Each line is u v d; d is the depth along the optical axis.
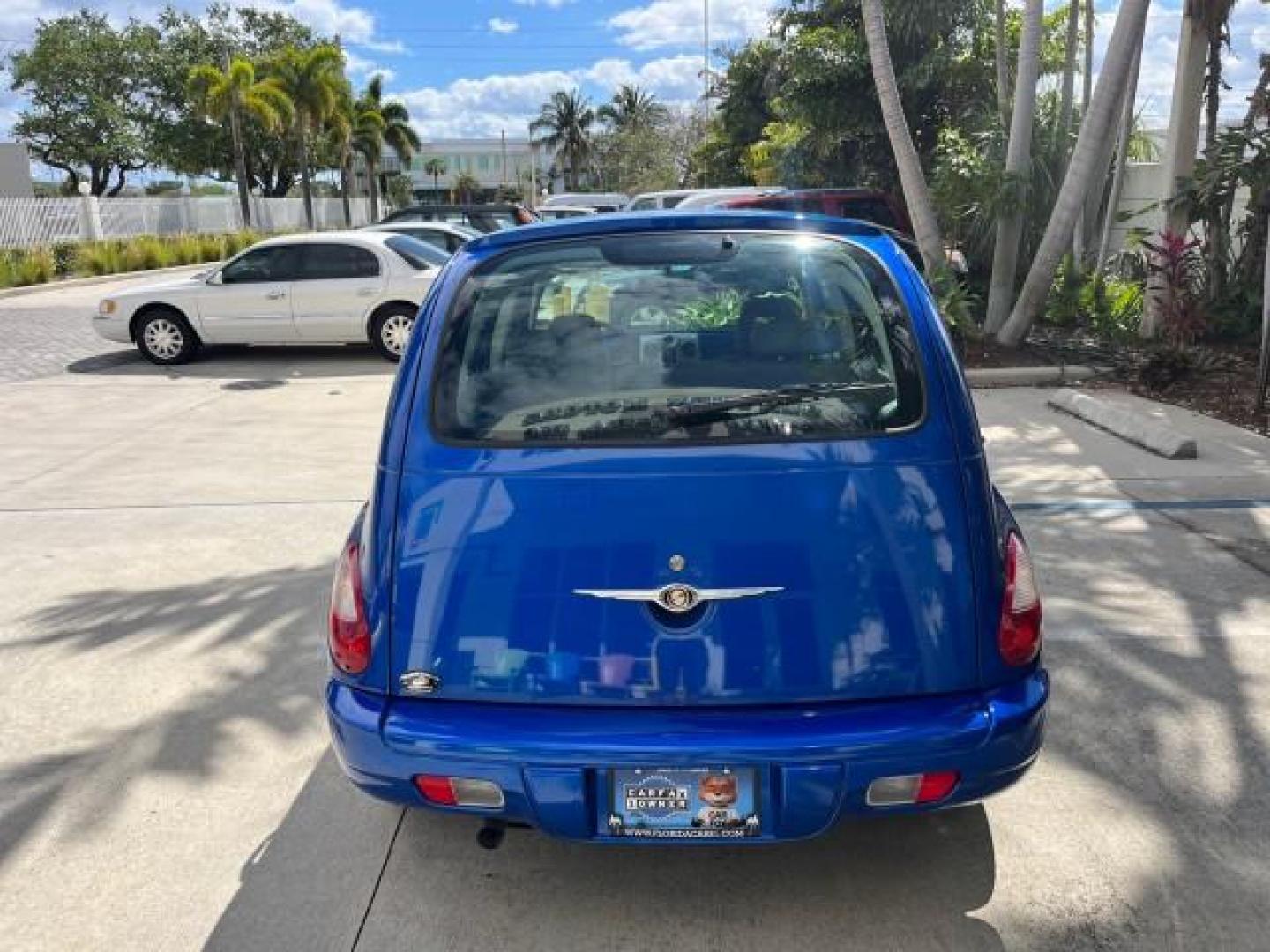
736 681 2.36
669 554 2.36
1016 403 8.70
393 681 2.46
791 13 19.56
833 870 2.89
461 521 2.43
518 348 2.68
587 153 87.50
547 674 2.39
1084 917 2.68
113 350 13.19
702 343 2.66
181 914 2.77
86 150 46.75
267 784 3.38
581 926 2.70
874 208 11.94
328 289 11.95
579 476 2.43
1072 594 4.66
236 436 8.29
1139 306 11.15
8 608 4.87
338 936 2.68
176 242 29.25
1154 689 3.81
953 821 3.09
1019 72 10.17
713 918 2.72
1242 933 2.62
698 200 14.47
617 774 2.37
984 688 2.45
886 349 2.62
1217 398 8.35
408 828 3.13
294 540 5.74
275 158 52.38
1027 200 10.36
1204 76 9.79
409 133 65.88
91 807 3.27
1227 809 3.11
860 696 2.39
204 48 49.09
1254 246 10.08
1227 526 5.48
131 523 6.09
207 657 4.32
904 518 2.41
